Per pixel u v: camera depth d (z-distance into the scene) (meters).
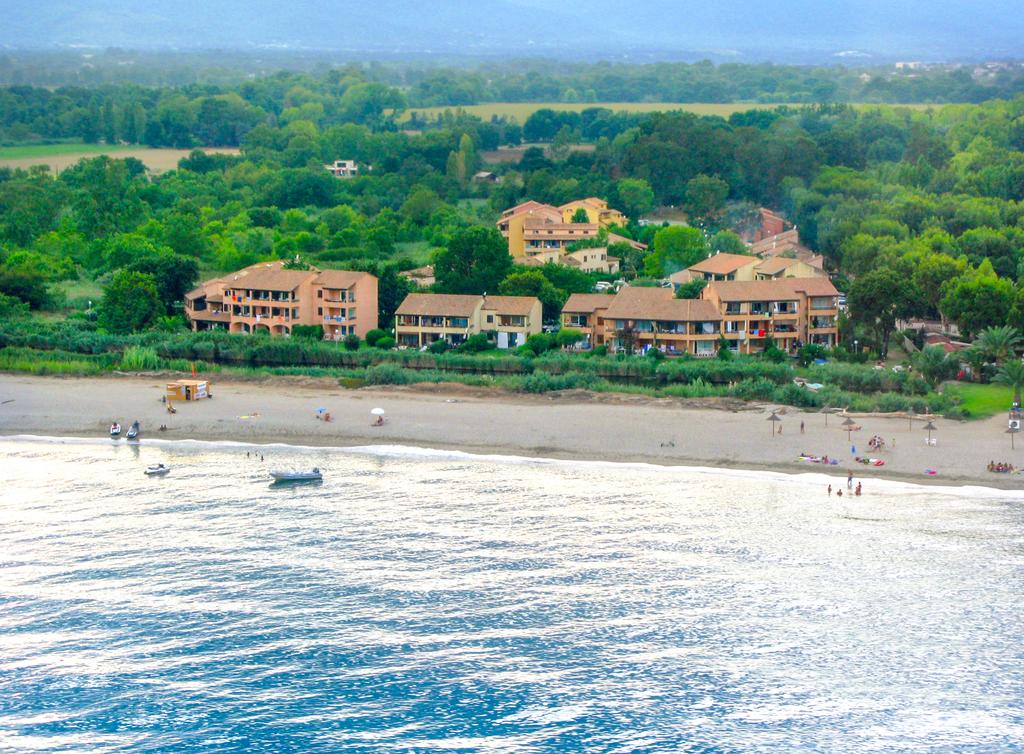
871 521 189.12
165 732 131.50
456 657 145.62
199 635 150.62
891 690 139.38
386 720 133.62
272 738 130.38
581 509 194.75
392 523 187.62
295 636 150.50
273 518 189.88
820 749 128.38
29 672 142.75
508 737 130.75
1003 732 131.62
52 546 177.50
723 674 142.38
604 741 129.88
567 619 155.00
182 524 187.12
